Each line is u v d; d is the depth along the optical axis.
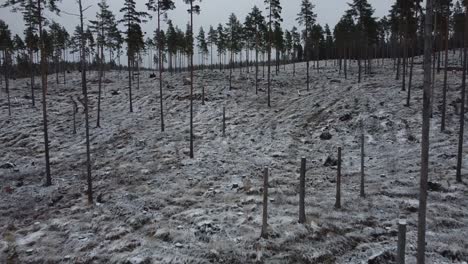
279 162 24.66
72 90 53.22
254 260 11.85
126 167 24.66
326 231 13.72
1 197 20.69
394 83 41.75
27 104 45.06
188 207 17.36
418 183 18.64
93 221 16.44
